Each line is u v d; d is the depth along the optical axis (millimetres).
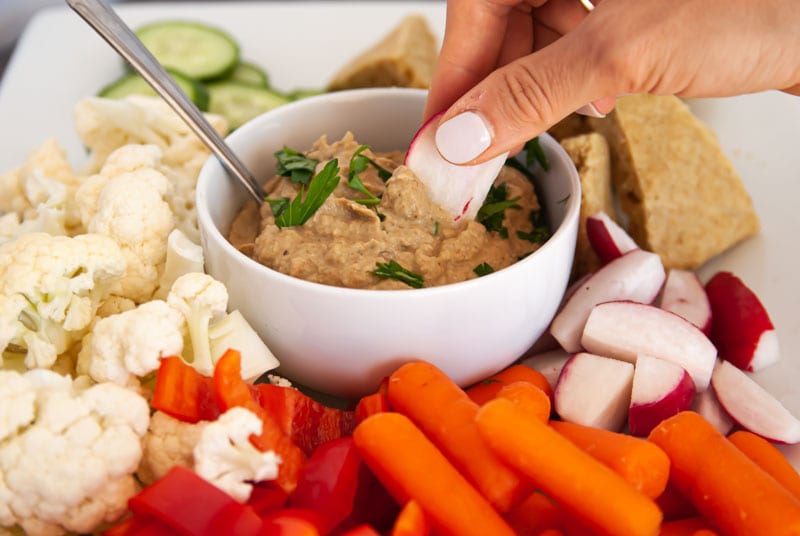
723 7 343
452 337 361
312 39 604
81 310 366
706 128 451
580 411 370
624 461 326
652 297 414
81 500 320
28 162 453
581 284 417
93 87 562
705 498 329
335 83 528
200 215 382
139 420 333
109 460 322
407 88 467
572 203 385
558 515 338
